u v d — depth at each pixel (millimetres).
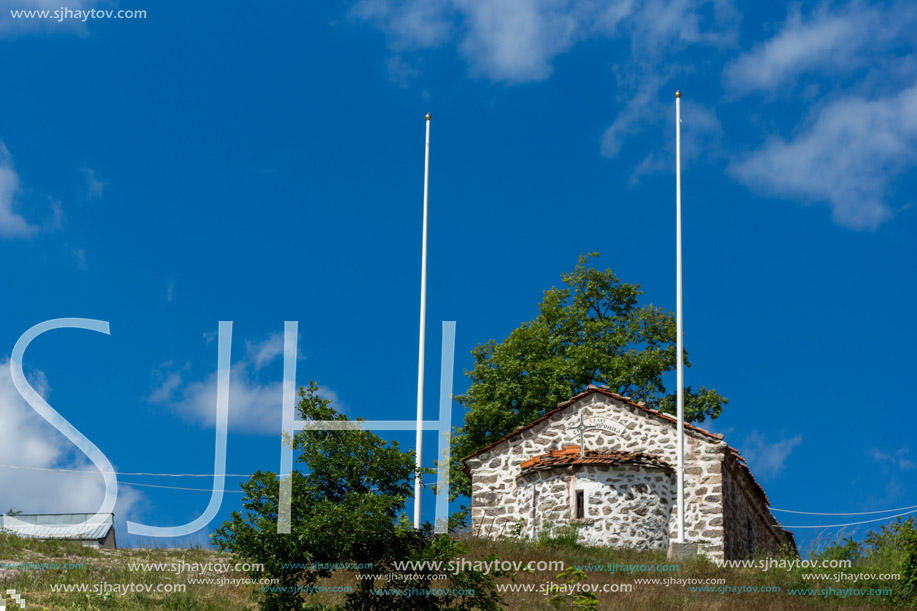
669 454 32312
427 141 37250
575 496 31062
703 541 30812
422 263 35625
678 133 33969
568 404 33875
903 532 26109
